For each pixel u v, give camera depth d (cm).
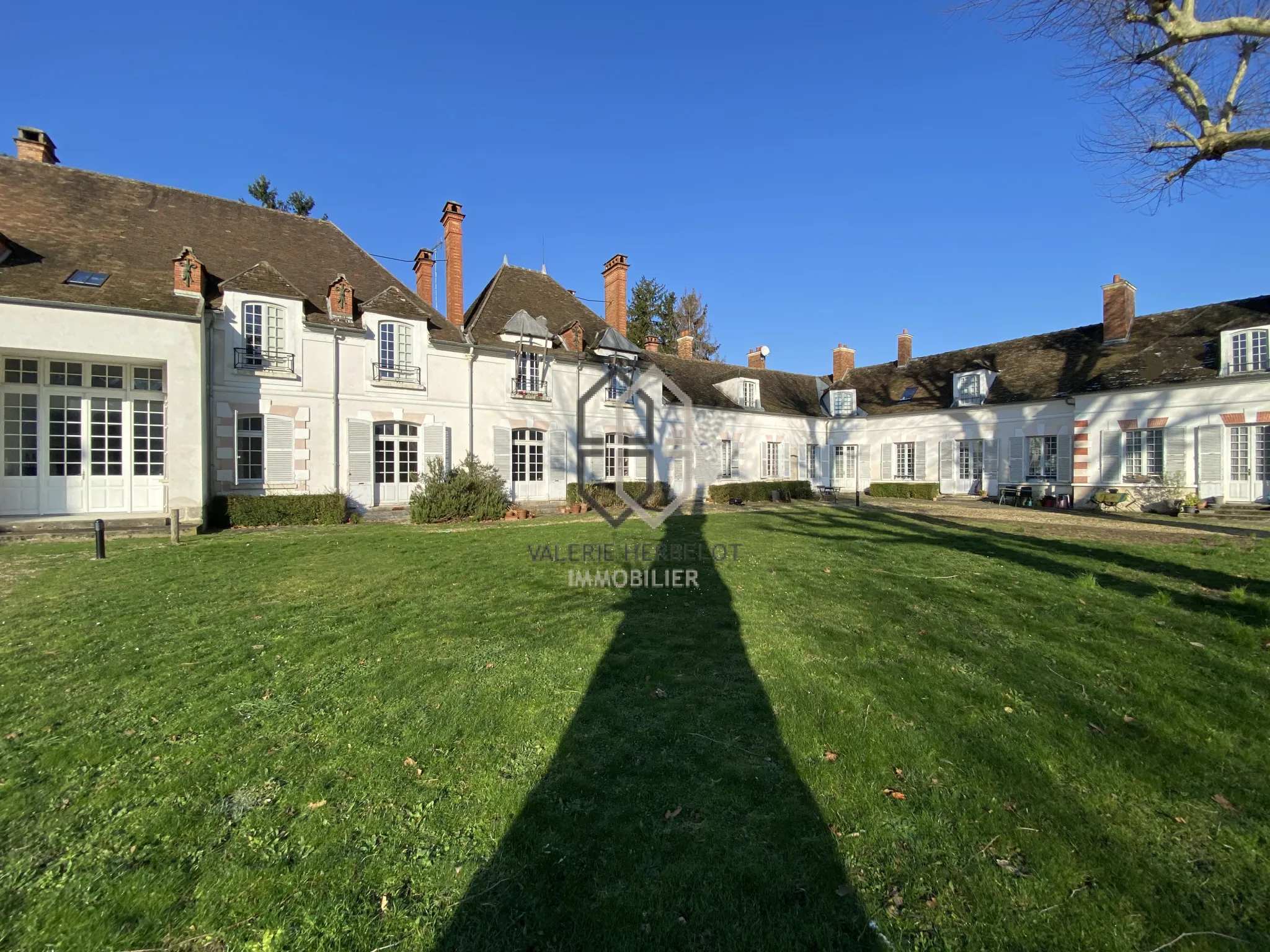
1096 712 342
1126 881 216
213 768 289
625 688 380
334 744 311
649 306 4181
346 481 1541
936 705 353
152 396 1271
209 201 1638
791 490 2328
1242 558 817
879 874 220
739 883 215
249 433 1433
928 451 2473
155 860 227
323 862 226
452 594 624
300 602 590
